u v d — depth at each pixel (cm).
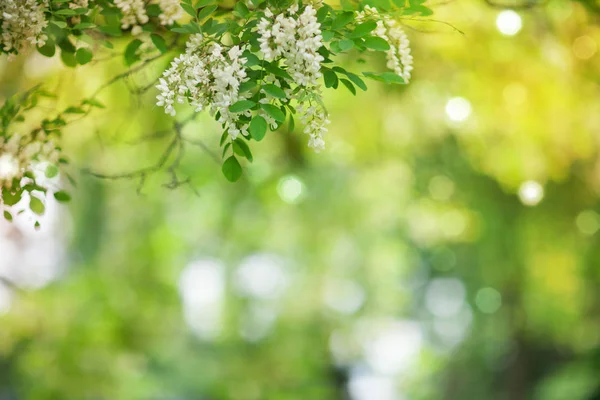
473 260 911
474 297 968
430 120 482
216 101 162
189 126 481
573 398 798
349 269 955
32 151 227
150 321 669
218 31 173
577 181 532
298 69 161
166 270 746
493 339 977
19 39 191
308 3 175
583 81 406
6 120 231
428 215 670
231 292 917
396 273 1052
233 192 652
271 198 598
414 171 595
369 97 481
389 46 176
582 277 699
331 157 572
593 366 824
